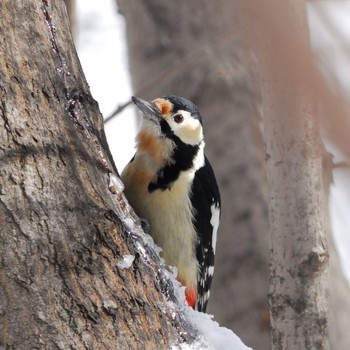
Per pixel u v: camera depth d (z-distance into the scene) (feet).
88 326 22.62
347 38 21.49
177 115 33.65
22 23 25.25
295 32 20.42
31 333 22.11
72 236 23.40
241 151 48.26
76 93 25.80
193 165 33.81
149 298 24.18
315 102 21.08
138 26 49.49
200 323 25.67
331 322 46.19
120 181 26.13
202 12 48.08
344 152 18.70
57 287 22.68
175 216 32.91
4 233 22.79
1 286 22.35
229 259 47.83
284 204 29.99
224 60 48.52
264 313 47.14
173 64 48.24
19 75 24.56
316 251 29.71
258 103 48.60
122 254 24.03
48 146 24.20
